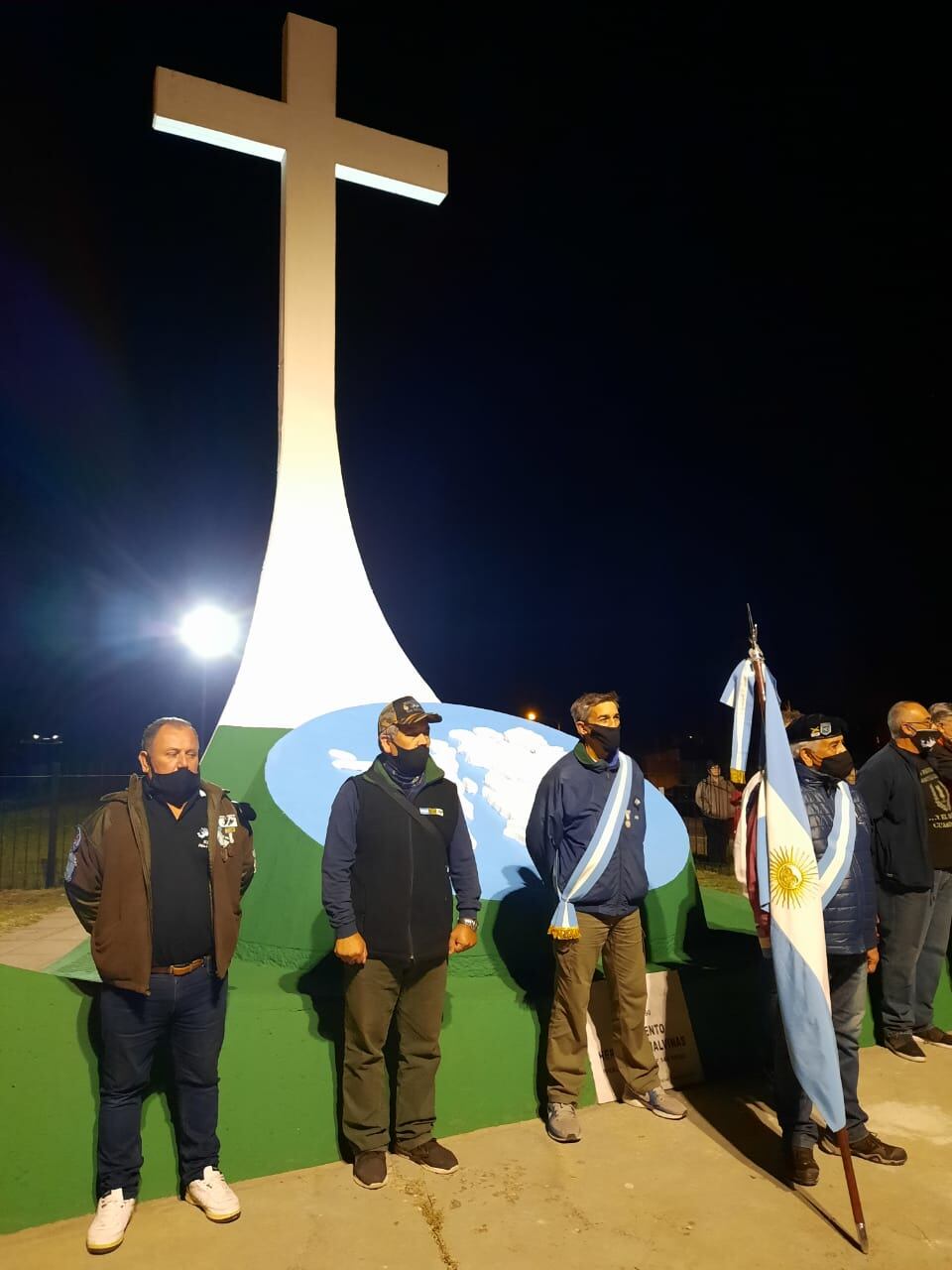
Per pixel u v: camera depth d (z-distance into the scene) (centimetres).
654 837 504
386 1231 294
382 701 596
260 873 435
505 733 582
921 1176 335
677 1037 412
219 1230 293
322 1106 341
